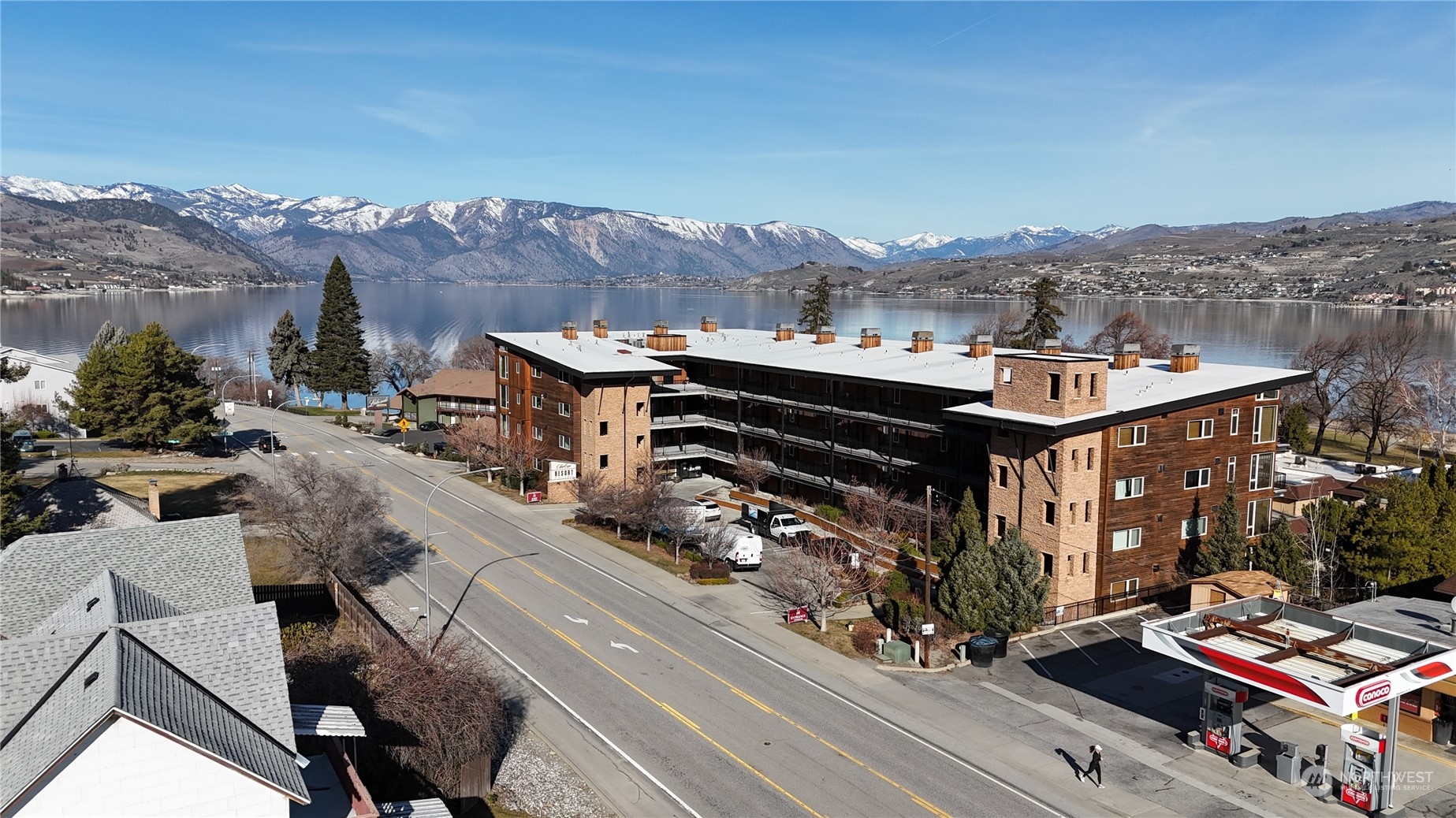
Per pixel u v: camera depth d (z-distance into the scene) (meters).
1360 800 30.19
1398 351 122.44
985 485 56.66
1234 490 55.69
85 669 23.39
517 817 30.48
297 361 141.38
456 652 36.94
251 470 83.50
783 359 74.81
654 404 80.50
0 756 21.34
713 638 45.97
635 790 32.06
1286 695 30.70
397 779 31.72
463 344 188.62
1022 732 36.00
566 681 40.78
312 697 33.75
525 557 59.22
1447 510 50.69
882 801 31.11
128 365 89.44
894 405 63.53
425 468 86.44
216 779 21.67
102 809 20.72
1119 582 51.34
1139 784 32.03
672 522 58.78
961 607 46.72
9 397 104.19
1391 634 33.62
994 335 153.25
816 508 67.81
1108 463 49.81
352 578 53.16
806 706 38.41
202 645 25.78
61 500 52.66
